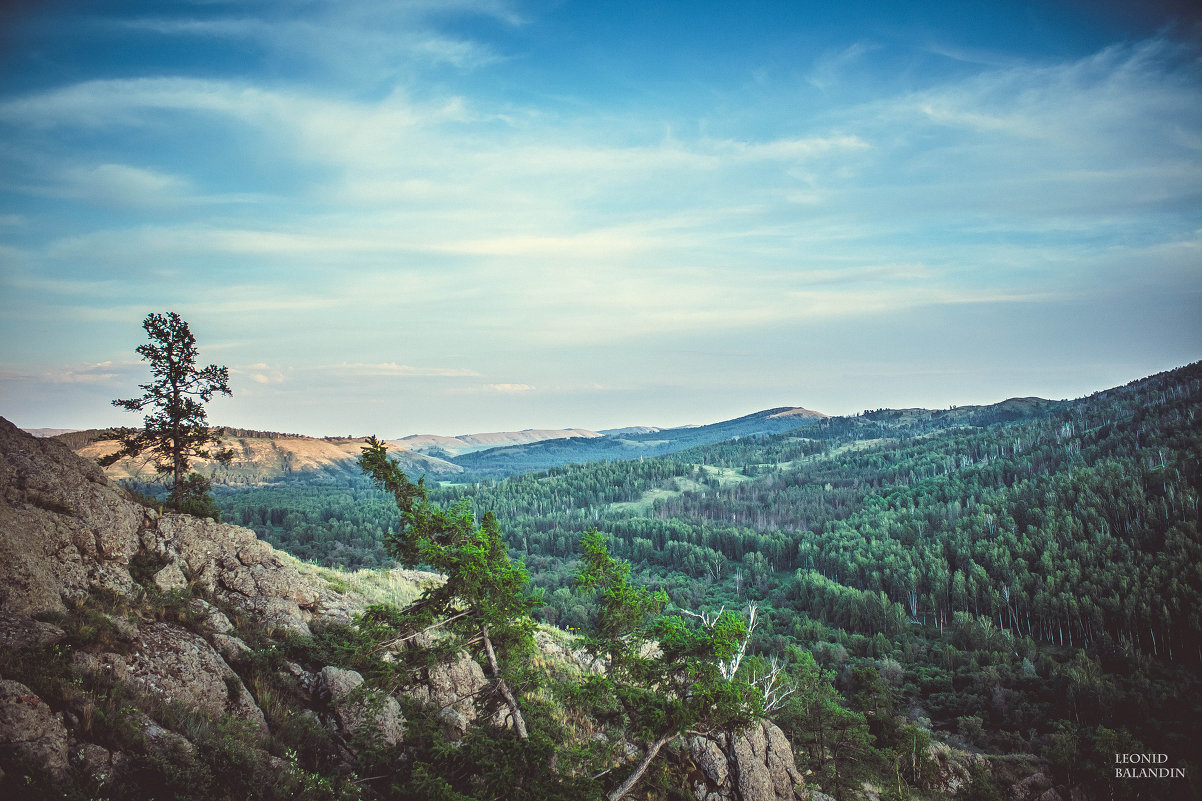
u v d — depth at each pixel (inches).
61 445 801.6
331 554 6200.8
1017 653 4682.6
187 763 490.3
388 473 712.4
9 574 572.7
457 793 554.9
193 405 1170.0
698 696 693.3
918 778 1750.7
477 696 706.2
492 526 753.0
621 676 755.4
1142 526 6628.9
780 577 7298.2
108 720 481.4
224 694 629.9
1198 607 4542.3
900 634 5039.4
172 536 856.9
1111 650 4613.7
